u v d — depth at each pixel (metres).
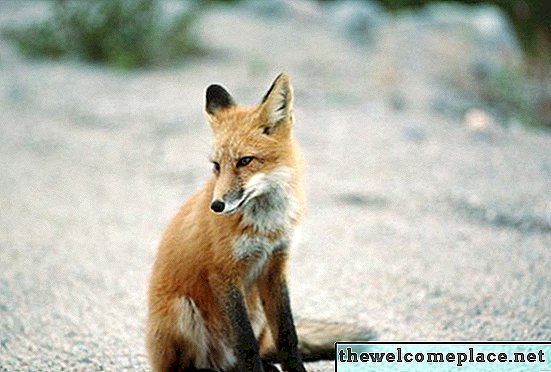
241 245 7.54
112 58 21.80
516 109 19.52
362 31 25.72
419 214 12.57
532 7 25.91
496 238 11.58
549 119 19.14
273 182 7.61
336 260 11.14
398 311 9.69
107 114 18.02
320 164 14.65
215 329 7.91
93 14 22.59
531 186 13.41
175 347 7.89
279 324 7.97
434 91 19.91
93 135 17.06
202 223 7.66
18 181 14.95
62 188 14.60
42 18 25.42
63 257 11.73
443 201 12.94
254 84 19.98
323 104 18.38
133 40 22.16
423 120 17.09
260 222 7.58
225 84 19.94
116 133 17.06
